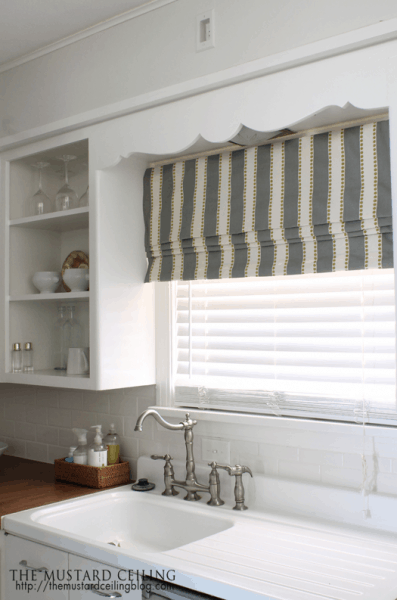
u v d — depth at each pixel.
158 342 2.42
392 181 1.54
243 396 2.17
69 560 1.77
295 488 1.96
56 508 2.06
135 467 2.45
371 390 1.87
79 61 2.36
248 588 1.39
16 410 2.98
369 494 1.80
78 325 2.62
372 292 1.90
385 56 1.58
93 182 2.26
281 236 2.04
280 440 2.03
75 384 2.28
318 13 1.71
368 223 1.84
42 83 2.51
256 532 1.80
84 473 2.35
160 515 2.12
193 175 2.29
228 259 2.20
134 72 2.17
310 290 2.03
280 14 1.79
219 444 2.18
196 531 2.01
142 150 2.12
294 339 2.08
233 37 1.90
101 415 2.60
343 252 1.91
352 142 1.88
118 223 2.32
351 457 1.88
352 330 1.94
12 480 2.45
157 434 2.39
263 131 1.82
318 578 1.45
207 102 1.95
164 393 2.38
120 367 2.28
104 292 2.24
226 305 2.24
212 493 2.08
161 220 2.37
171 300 2.40
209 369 2.29
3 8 2.14
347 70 1.65
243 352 2.20
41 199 2.60
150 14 2.13
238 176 2.16
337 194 1.90
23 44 2.45
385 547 1.66
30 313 2.67
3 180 2.64
